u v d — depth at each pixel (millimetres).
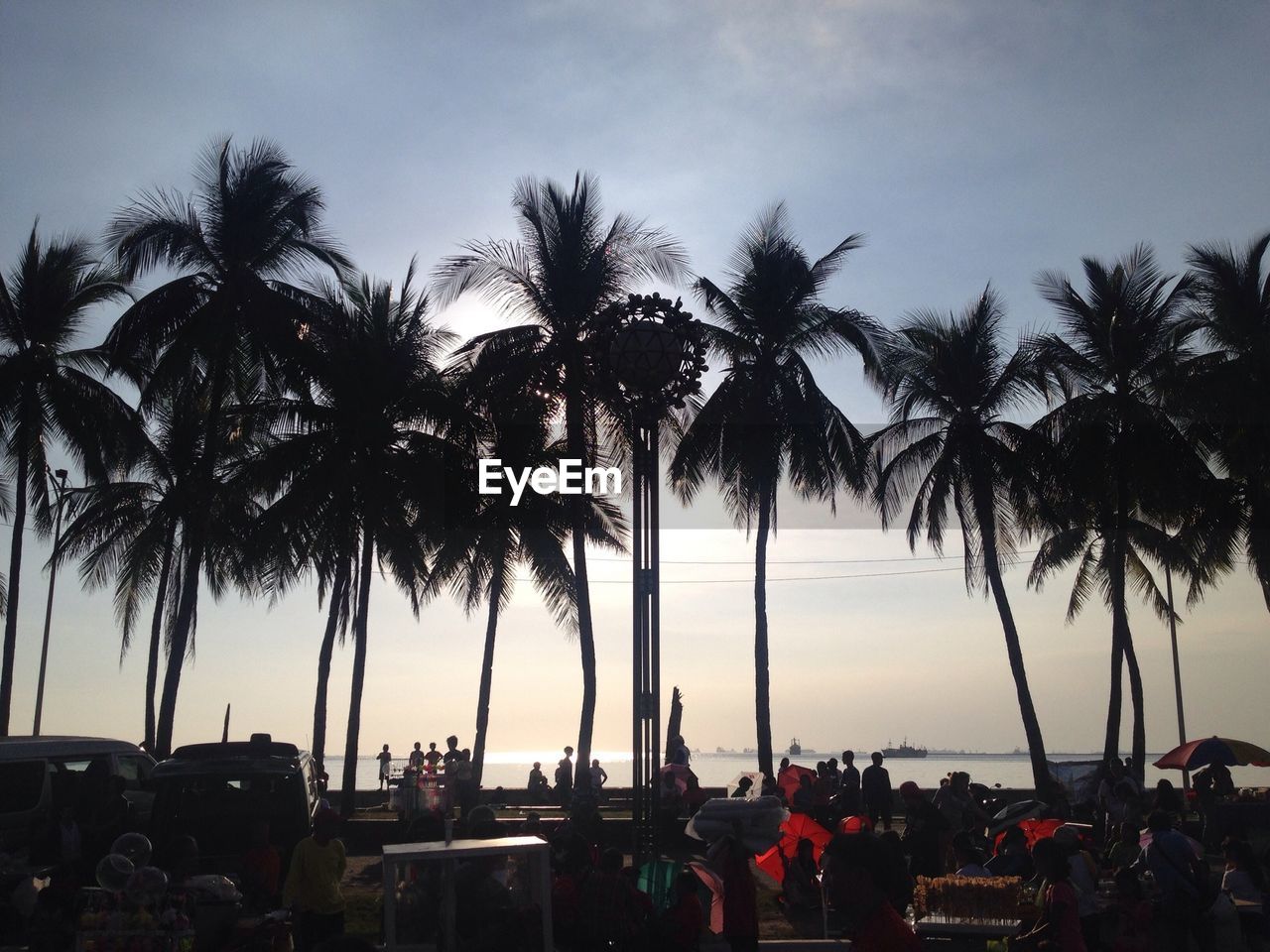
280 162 32062
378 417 32500
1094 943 12531
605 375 13453
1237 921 13188
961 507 36188
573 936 10969
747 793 22781
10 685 32344
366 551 32406
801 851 16625
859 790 24469
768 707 33656
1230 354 34719
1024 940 10320
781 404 33812
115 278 34688
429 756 29938
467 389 32188
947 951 13484
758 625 34188
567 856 11859
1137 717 38844
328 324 31844
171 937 10477
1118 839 17453
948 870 17328
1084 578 44344
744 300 34562
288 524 30844
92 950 10422
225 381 32000
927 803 18641
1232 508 34562
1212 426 34781
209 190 31500
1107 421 34500
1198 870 13211
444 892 10219
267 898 12992
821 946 14062
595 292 32094
